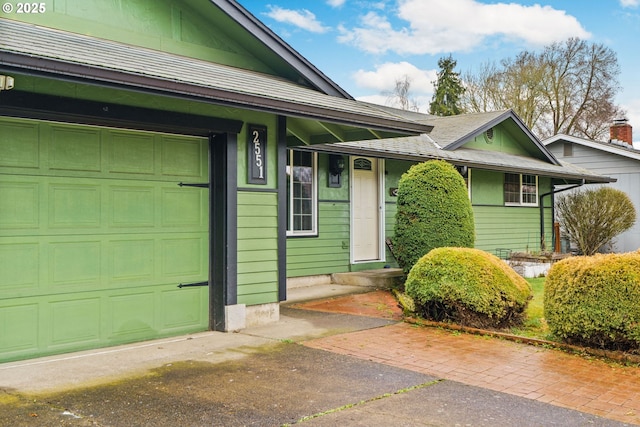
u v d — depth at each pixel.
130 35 6.27
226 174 6.43
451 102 35.72
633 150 21.06
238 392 4.29
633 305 5.34
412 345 5.97
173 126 5.96
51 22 5.70
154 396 4.16
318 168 10.82
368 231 11.93
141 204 5.98
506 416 3.88
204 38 6.93
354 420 3.74
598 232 17.25
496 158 14.48
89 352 5.46
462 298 6.66
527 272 12.26
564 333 5.84
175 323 6.25
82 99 5.27
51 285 5.33
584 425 3.74
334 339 6.18
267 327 6.75
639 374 5.00
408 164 12.83
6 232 5.06
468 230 9.43
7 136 5.08
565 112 29.91
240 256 6.57
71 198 5.47
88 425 3.55
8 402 3.97
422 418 3.80
